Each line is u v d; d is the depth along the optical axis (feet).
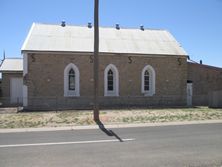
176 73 108.78
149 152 33.19
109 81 103.24
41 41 102.06
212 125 57.57
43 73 98.22
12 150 34.83
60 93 99.19
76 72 100.42
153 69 106.42
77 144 38.11
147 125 58.39
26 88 96.89
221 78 116.67
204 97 109.81
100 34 112.57
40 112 81.20
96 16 63.31
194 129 51.49
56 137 44.04
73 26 115.44
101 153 32.89
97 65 63.31
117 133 47.42
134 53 104.06
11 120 66.13
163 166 27.66
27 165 28.19
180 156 31.27
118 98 102.89
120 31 118.01
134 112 79.41
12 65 112.88
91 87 101.30
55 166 27.86
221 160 29.66
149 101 105.29
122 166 27.73
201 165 27.99
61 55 99.50
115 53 102.58
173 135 44.78
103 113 76.69
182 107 98.27
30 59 97.45
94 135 45.62
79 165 28.17
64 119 66.59
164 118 69.15
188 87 114.52
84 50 100.83
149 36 118.01
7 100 107.86
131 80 104.47
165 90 107.76
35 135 46.44
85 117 68.90
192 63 115.96
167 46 112.47
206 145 36.88
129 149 34.83
